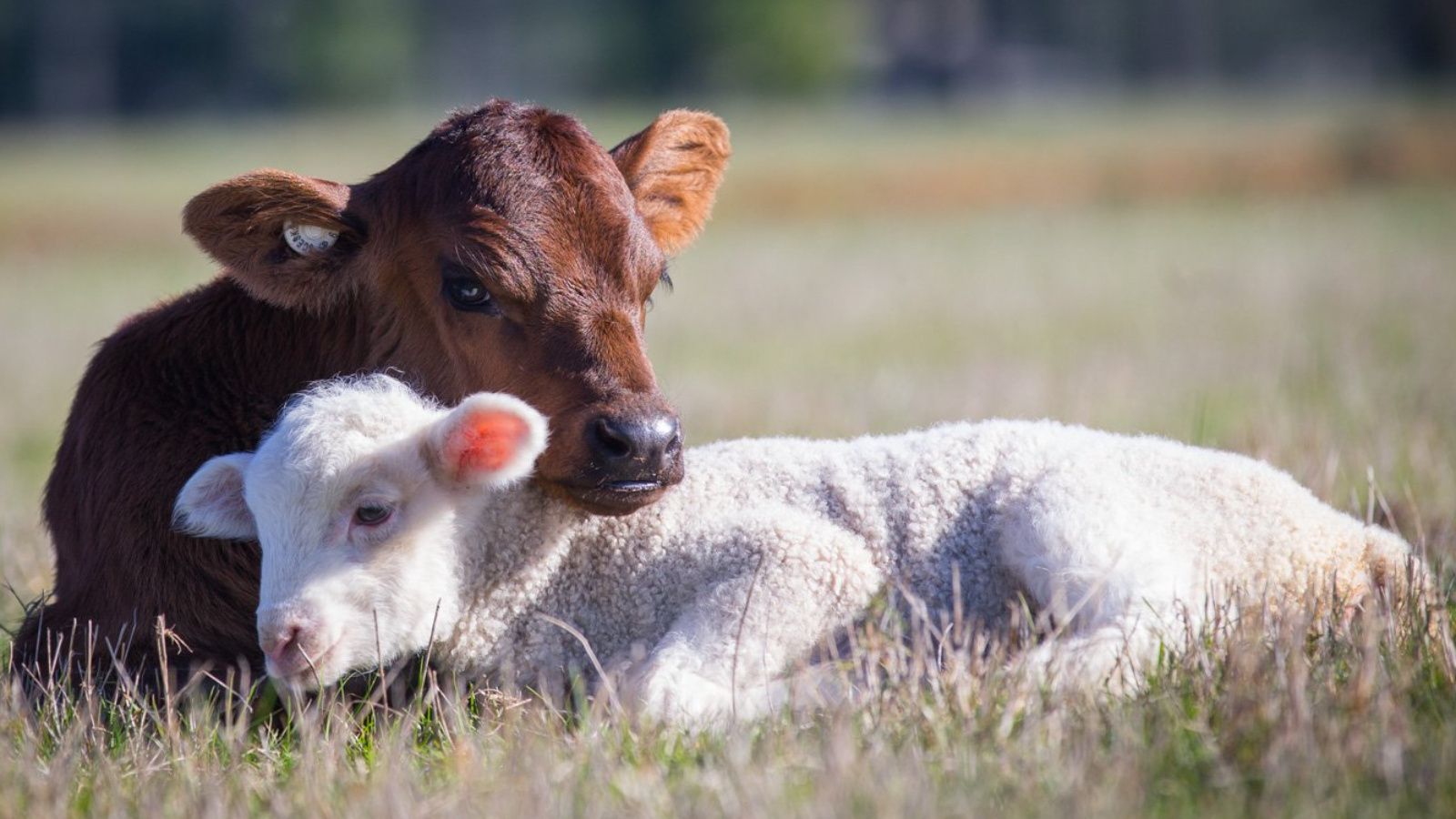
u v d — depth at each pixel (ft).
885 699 28.17
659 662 30.48
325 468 29.45
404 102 497.05
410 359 34.47
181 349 35.24
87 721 29.84
